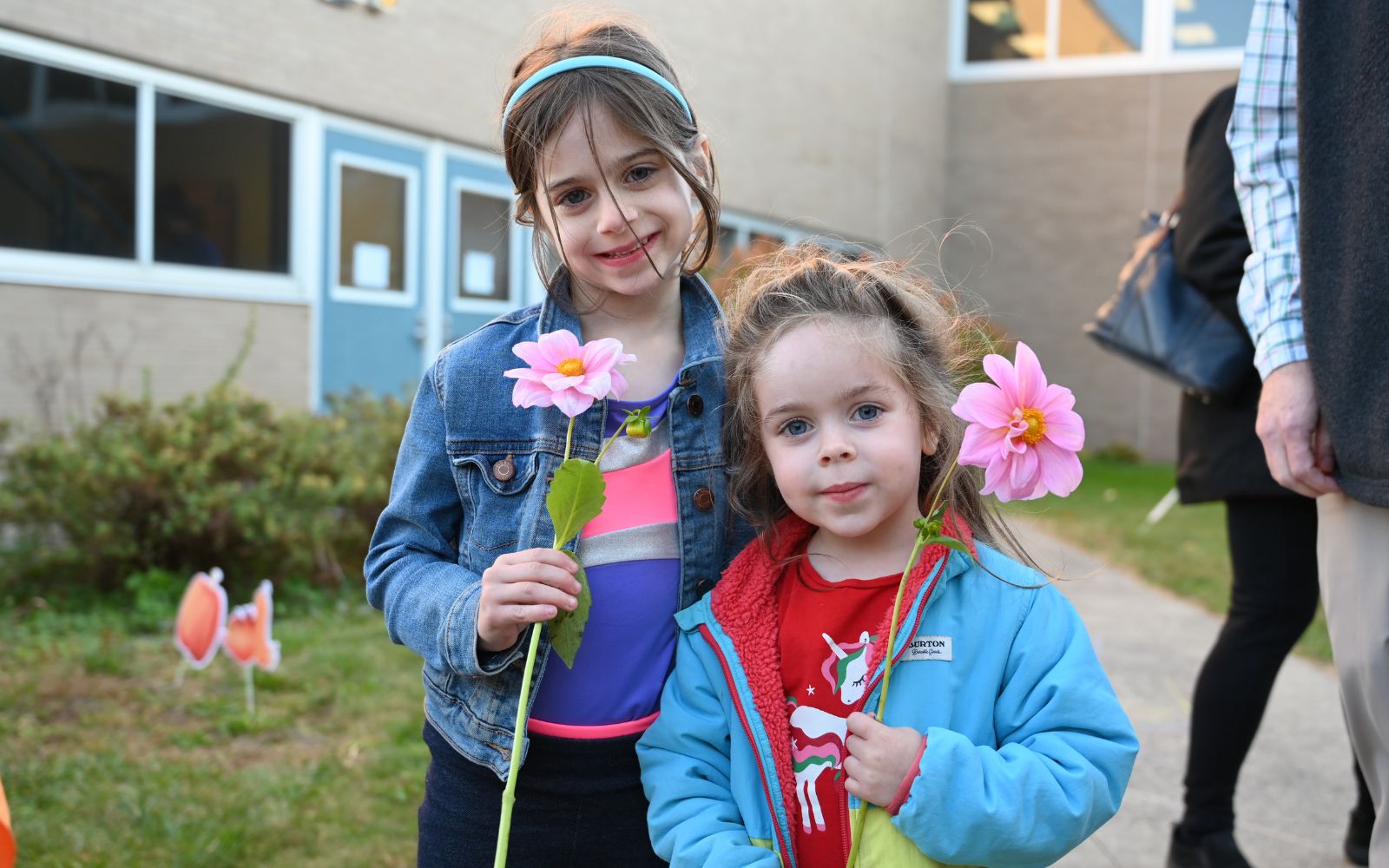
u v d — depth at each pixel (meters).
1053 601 1.49
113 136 6.00
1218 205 2.49
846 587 1.50
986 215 15.46
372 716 3.59
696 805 1.46
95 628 4.44
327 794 2.96
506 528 1.58
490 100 8.27
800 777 1.45
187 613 3.65
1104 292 14.99
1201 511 9.05
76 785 2.94
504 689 1.54
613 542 1.57
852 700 1.45
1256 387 2.44
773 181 11.86
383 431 5.86
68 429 5.70
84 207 5.89
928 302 1.60
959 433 1.55
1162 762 3.37
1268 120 1.87
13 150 5.57
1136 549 7.13
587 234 1.55
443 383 1.64
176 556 5.18
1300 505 2.37
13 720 3.46
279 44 6.76
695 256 1.72
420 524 1.62
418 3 7.66
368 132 7.41
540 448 1.59
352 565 5.61
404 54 7.57
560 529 1.38
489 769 1.56
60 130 5.77
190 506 4.89
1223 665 2.44
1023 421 1.28
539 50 1.60
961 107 15.49
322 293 7.14
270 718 3.50
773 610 1.54
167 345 6.21
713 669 1.53
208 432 5.26
